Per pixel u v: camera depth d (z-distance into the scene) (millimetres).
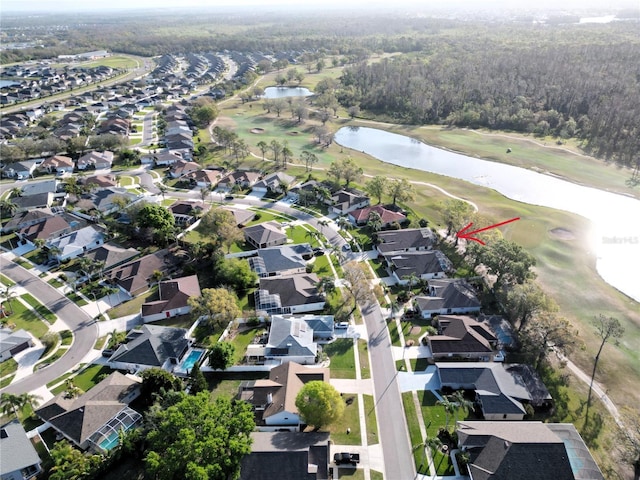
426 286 106812
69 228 133375
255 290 106875
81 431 67688
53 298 105062
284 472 59688
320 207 151750
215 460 56875
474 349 84812
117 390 75375
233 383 80500
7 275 113875
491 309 100000
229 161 194000
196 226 136375
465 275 112125
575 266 117062
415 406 75438
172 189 166375
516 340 89000
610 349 88938
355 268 99812
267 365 83625
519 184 172250
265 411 71438
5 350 86250
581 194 161750
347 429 71062
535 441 62250
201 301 93688
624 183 167500
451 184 169375
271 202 155250
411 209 148625
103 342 91438
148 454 58344
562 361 83688
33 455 64500
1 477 61156
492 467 60688
